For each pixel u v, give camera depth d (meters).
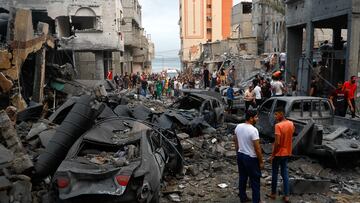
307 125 9.27
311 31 19.45
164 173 8.41
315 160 9.62
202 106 14.34
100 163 6.38
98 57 30.83
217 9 85.38
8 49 12.03
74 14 29.34
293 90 18.50
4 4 28.30
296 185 7.71
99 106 8.69
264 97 16.52
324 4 17.89
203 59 58.88
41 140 9.02
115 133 7.75
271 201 7.29
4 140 7.87
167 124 12.66
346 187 8.16
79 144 6.97
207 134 13.26
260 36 45.62
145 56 57.28
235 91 20.59
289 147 7.13
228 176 9.02
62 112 11.03
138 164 6.18
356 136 10.21
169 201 7.39
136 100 23.31
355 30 15.63
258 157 6.53
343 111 14.27
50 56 17.11
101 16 29.61
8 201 6.10
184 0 84.81
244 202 7.04
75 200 5.89
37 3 28.83
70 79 17.25
